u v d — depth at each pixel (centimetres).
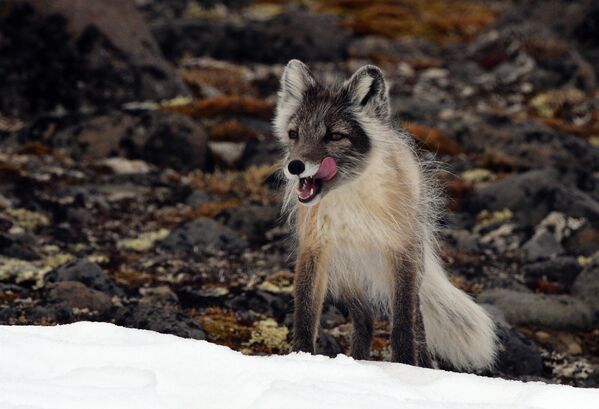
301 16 3353
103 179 1973
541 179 1911
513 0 3578
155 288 1372
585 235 1780
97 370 596
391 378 650
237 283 1435
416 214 916
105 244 1614
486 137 2320
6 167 1895
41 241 1578
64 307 1190
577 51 3400
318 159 854
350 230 882
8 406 529
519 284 1506
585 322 1358
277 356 694
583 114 2831
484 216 1877
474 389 650
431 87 2977
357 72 884
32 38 2520
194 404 578
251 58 3253
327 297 1011
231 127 2308
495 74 3091
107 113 2198
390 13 3894
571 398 620
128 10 2697
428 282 995
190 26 3309
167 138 2147
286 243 1622
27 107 2472
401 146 934
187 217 1797
